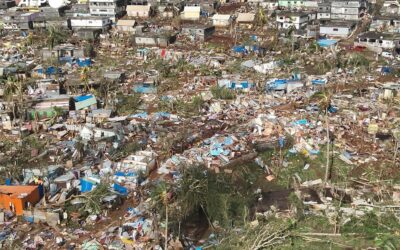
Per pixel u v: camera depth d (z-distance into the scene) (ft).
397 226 120.47
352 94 219.82
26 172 151.74
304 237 117.50
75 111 205.36
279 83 234.17
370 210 127.65
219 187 141.90
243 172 152.25
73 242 120.06
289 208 132.26
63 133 185.37
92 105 211.41
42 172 150.51
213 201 132.87
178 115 203.82
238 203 135.74
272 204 135.64
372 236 116.67
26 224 128.16
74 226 127.03
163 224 123.13
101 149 169.58
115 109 211.41
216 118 198.49
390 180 146.20
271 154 164.45
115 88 239.50
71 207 132.57
